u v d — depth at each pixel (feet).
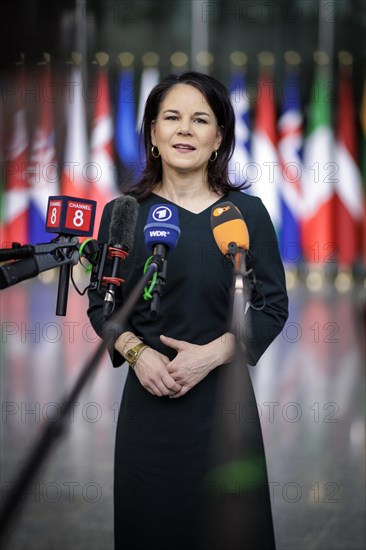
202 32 71.51
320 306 57.67
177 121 10.27
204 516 9.96
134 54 69.15
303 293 67.56
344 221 70.28
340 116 71.20
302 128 72.64
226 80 72.43
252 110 71.87
